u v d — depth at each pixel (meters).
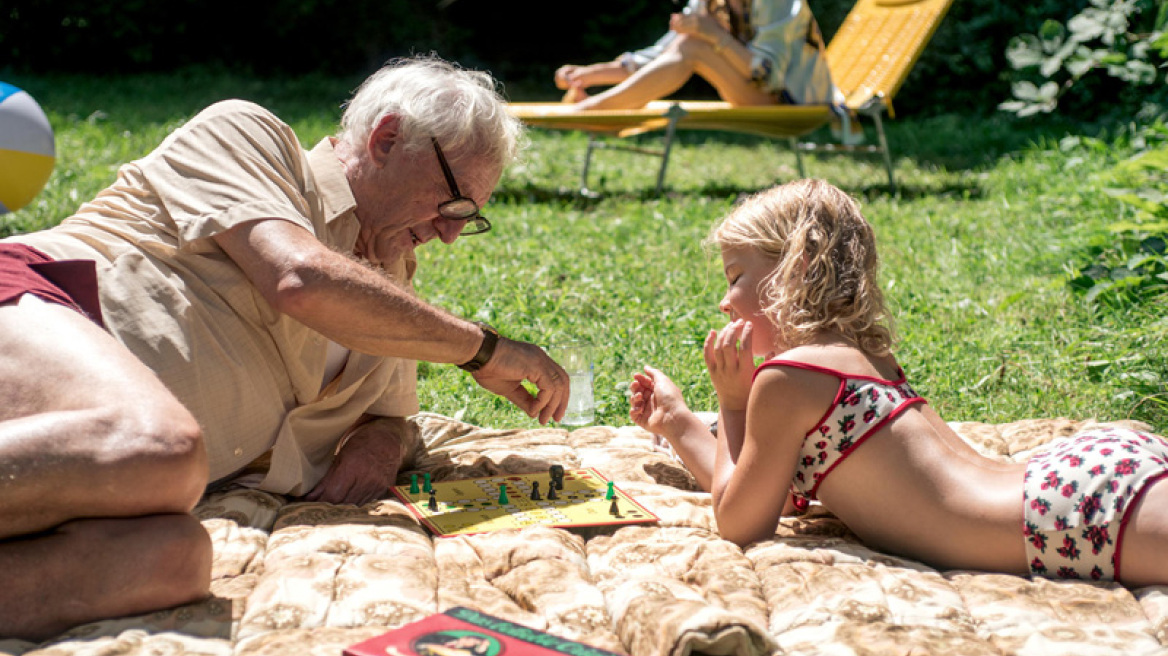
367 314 2.40
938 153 10.56
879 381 2.25
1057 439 3.06
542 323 4.86
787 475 2.29
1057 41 7.96
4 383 1.90
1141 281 4.86
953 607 1.95
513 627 1.79
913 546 2.21
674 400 2.71
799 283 2.33
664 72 7.98
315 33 15.48
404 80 2.62
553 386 2.68
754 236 2.41
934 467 2.19
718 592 2.03
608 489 2.60
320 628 1.83
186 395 2.46
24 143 5.08
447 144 2.57
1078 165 7.96
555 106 8.04
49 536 1.84
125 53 14.88
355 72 15.65
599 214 7.63
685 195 8.37
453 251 6.26
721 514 2.35
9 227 6.14
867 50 8.72
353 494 2.66
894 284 5.39
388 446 2.79
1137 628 1.88
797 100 8.12
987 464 2.24
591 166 9.63
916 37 8.44
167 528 1.88
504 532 2.31
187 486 1.88
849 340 2.33
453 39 15.80
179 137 2.59
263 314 2.56
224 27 15.30
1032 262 5.78
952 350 4.38
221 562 2.12
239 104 2.65
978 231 6.88
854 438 2.21
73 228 2.58
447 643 1.73
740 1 7.98
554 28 16.02
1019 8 12.61
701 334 4.55
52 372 1.91
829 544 2.23
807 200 2.40
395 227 2.68
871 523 2.24
